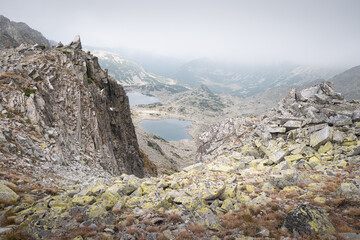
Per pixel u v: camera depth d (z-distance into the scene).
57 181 23.25
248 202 20.25
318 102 48.88
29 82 34.56
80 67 50.84
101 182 24.67
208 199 21.11
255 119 73.56
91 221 14.73
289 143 39.69
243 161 39.25
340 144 33.41
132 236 13.71
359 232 13.63
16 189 17.72
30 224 13.12
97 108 52.06
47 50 51.72
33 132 28.59
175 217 16.89
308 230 13.83
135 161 74.19
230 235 14.73
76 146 36.31
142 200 20.11
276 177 24.66
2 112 27.27
